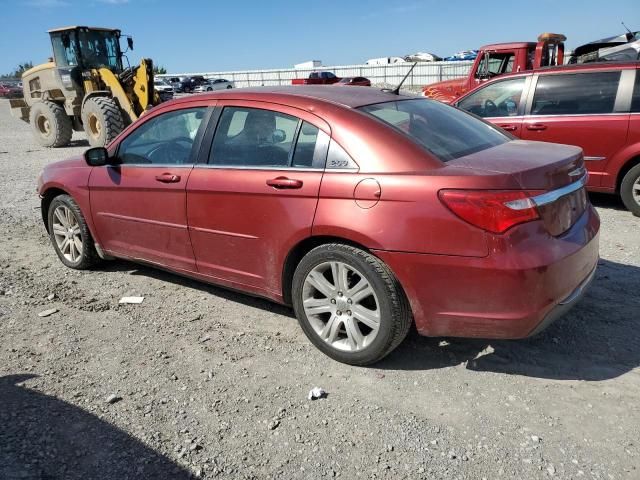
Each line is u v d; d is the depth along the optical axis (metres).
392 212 3.01
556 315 3.01
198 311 4.25
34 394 3.14
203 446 2.69
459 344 3.59
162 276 5.02
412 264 2.98
